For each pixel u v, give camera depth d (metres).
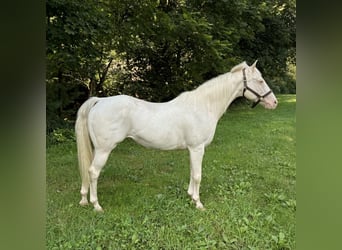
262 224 2.77
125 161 4.74
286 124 8.01
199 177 3.08
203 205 3.16
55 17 4.89
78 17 4.94
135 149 5.44
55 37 4.91
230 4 7.52
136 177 4.02
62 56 5.46
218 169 4.33
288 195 3.45
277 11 10.48
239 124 7.94
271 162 4.71
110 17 6.34
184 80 8.47
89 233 2.59
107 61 7.80
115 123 2.84
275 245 2.48
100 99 2.98
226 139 6.20
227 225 2.74
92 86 7.42
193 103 3.04
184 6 7.61
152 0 6.71
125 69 8.37
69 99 6.93
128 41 7.08
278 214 2.99
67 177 3.92
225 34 7.52
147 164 4.59
